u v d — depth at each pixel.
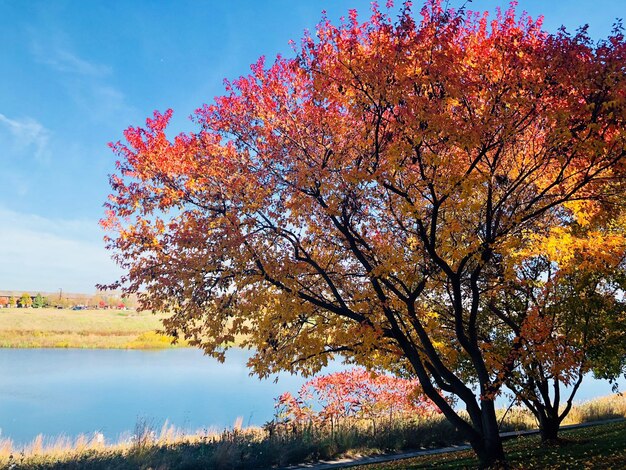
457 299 10.03
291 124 10.84
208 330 10.63
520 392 11.91
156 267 10.28
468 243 9.62
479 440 9.95
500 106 8.56
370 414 17.28
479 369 10.21
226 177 10.62
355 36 8.85
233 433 14.33
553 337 11.53
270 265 9.95
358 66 8.44
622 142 7.91
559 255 10.02
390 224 11.24
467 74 8.49
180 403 25.50
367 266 10.34
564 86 8.21
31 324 65.31
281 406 17.44
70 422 20.75
